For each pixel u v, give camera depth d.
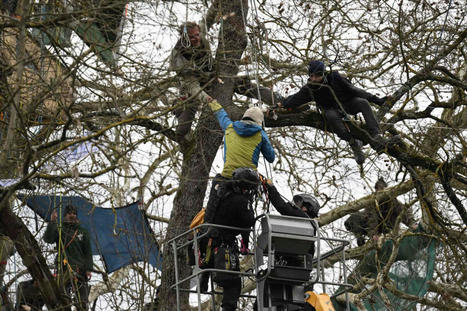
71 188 16.52
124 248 20.92
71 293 18.56
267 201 14.59
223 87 20.09
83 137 15.39
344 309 22.78
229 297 14.66
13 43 18.33
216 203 14.43
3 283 17.59
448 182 20.67
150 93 16.86
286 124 19.83
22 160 15.41
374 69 22.45
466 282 24.61
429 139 21.86
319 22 21.72
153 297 17.20
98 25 16.69
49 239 18.45
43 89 16.53
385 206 23.44
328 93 18.55
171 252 19.42
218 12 18.34
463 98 21.17
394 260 22.09
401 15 21.12
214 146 20.45
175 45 17.05
